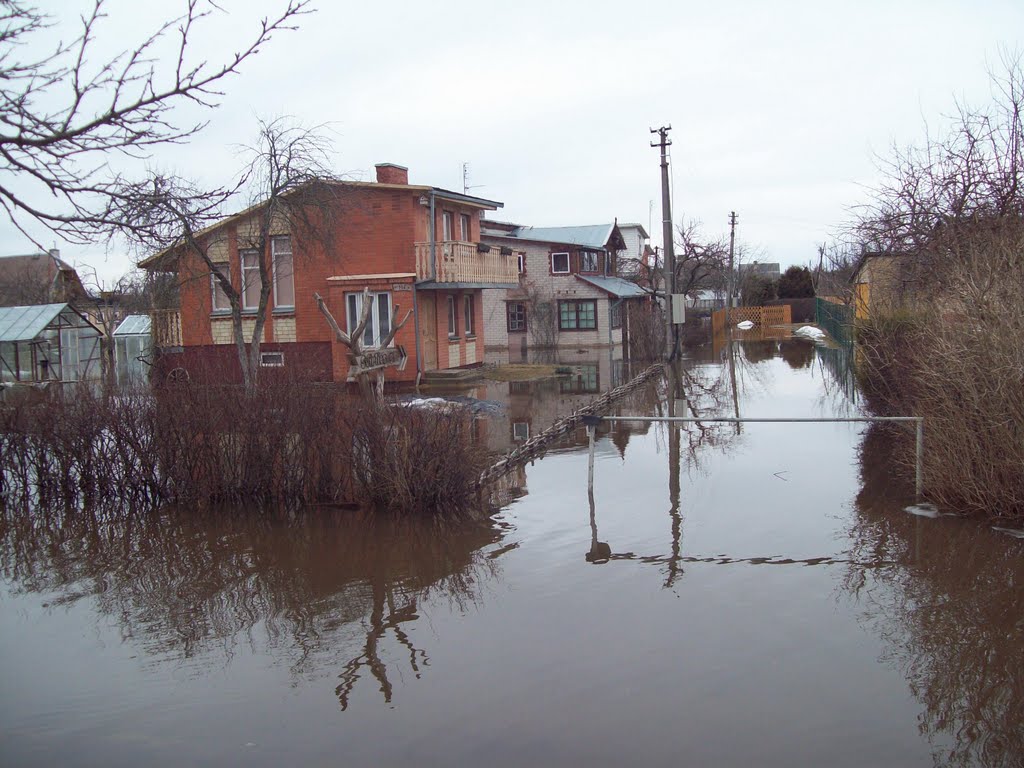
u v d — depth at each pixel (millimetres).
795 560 8414
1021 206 13055
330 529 10023
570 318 41062
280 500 10984
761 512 10172
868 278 23766
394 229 24234
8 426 11641
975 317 9531
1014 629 6648
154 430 11328
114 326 29312
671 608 7270
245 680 6273
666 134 31453
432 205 24125
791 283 64688
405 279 23562
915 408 11133
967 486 9625
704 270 58344
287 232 22953
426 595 7828
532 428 16797
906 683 5871
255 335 17047
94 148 4066
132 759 5238
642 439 15625
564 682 5988
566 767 4957
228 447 11164
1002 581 7609
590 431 10859
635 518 10086
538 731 5363
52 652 6895
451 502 10508
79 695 6125
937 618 6898
